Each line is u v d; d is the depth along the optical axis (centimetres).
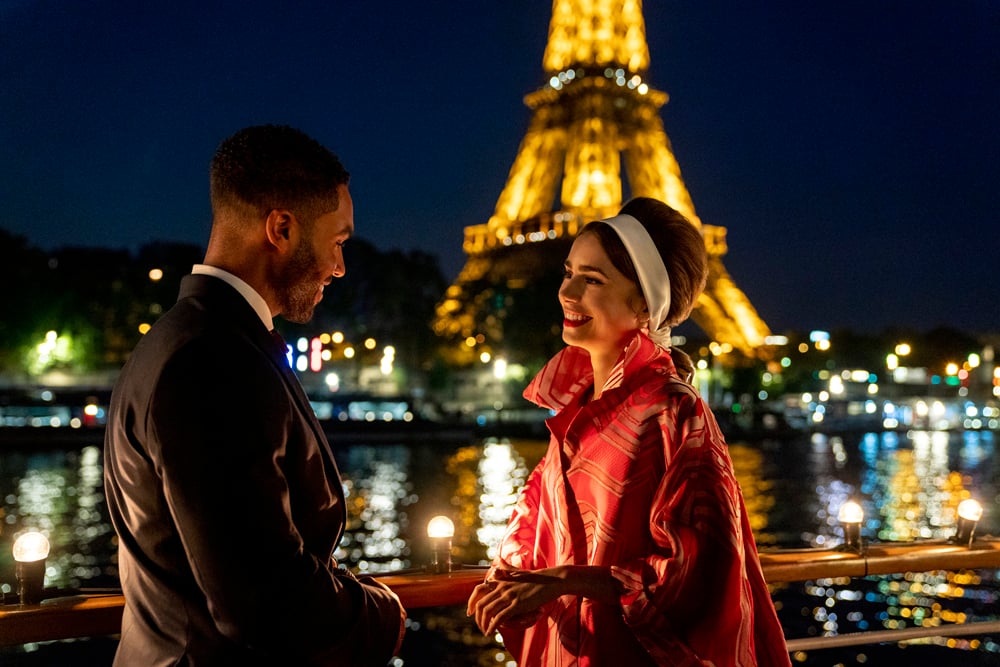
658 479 262
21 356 6562
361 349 7681
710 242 9238
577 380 311
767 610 266
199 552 218
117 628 289
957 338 12131
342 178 265
